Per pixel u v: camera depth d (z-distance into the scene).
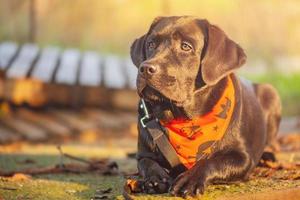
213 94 4.92
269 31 20.66
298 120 11.68
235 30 20.33
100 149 8.55
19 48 16.52
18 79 11.66
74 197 4.80
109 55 19.84
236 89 5.09
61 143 9.67
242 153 4.97
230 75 5.15
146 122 5.00
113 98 12.56
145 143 5.03
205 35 4.97
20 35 22.12
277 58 20.92
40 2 22.97
